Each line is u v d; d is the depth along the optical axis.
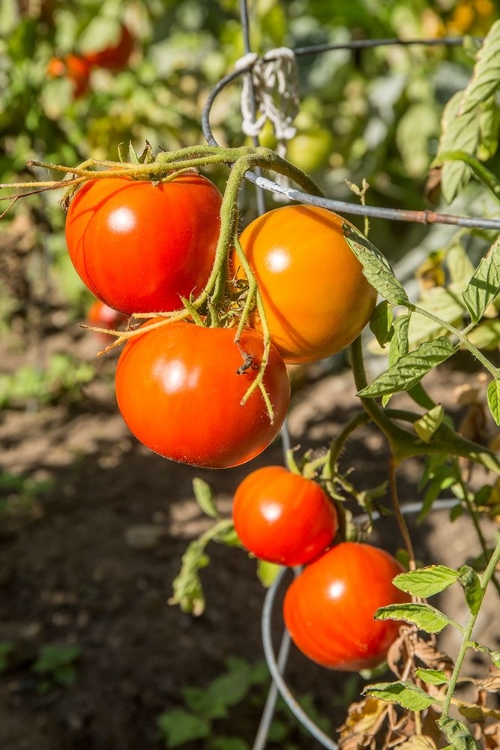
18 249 1.98
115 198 0.68
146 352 0.67
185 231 0.68
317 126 1.75
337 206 0.67
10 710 1.31
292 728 1.26
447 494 1.54
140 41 2.21
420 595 0.66
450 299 0.86
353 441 1.71
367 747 0.78
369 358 1.82
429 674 0.67
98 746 1.26
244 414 0.67
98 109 1.83
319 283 0.68
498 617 1.29
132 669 1.37
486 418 0.88
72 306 2.27
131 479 1.79
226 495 1.70
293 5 2.02
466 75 1.76
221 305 0.68
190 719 1.24
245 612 1.45
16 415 2.04
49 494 1.76
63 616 1.47
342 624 0.77
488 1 1.58
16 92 1.59
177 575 1.54
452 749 0.64
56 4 1.78
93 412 2.02
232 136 1.90
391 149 1.92
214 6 2.26
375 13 1.75
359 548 0.79
